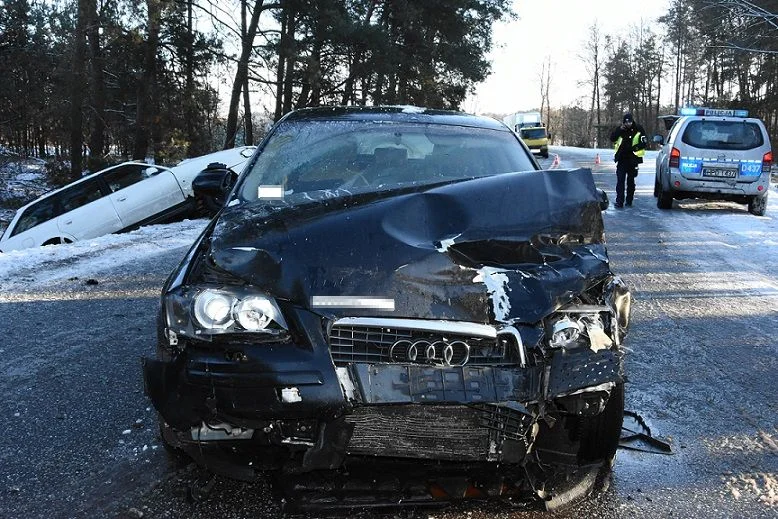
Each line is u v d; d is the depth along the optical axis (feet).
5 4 103.19
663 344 17.83
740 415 13.41
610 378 9.05
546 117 319.88
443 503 9.29
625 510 9.87
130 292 23.62
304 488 9.28
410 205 10.16
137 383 14.84
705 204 50.70
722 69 167.53
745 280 25.45
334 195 11.58
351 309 8.73
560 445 10.67
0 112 121.70
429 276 9.03
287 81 100.07
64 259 29.73
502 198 10.59
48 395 14.17
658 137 51.03
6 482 10.58
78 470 10.94
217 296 8.60
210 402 8.38
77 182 44.37
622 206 47.37
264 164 13.37
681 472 11.10
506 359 8.84
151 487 10.36
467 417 8.69
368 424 8.64
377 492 9.27
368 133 14.24
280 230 9.65
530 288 9.20
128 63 93.15
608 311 9.48
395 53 106.32
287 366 8.34
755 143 44.21
